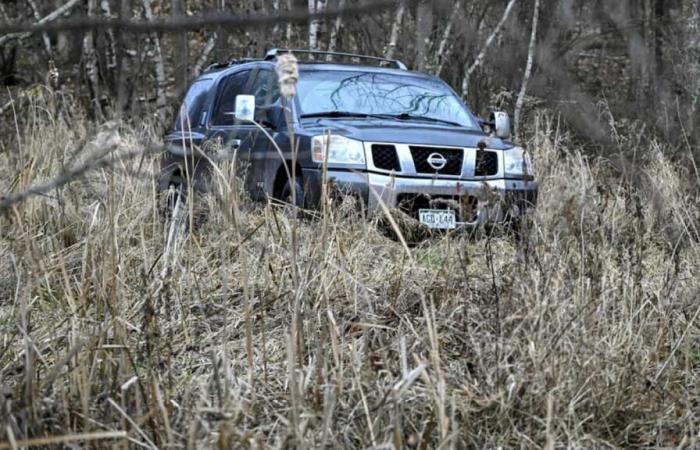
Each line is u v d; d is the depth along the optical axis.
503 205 11.30
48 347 8.09
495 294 7.98
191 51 26.98
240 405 6.37
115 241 8.34
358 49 22.34
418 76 16.66
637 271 8.74
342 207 11.76
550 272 8.12
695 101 11.96
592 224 9.65
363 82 15.77
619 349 7.72
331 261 9.31
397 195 13.29
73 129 15.67
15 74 29.00
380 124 14.23
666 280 9.07
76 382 6.72
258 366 8.00
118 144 4.84
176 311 8.88
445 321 8.36
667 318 8.38
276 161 14.17
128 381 6.48
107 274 8.47
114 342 7.62
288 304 8.66
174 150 4.56
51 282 9.61
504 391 6.95
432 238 11.84
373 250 11.11
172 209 11.32
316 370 7.20
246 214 11.51
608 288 8.48
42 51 26.53
